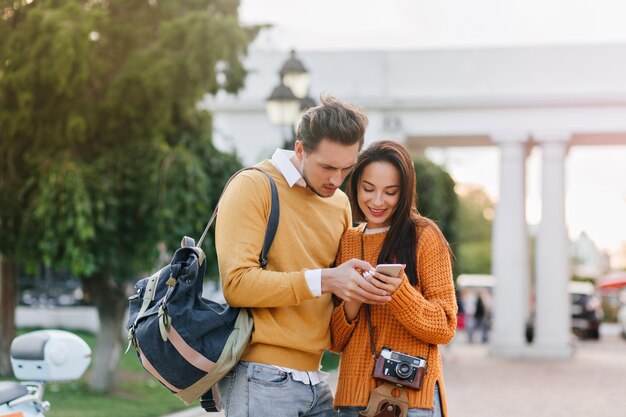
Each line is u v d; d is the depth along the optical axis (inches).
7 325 438.6
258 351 130.8
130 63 382.6
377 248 138.9
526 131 761.6
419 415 132.8
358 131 128.6
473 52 778.2
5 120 378.0
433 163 732.0
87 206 374.3
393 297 127.7
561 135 757.3
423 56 783.1
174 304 125.5
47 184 375.9
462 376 598.5
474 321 1019.3
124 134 404.8
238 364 132.3
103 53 404.8
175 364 125.6
